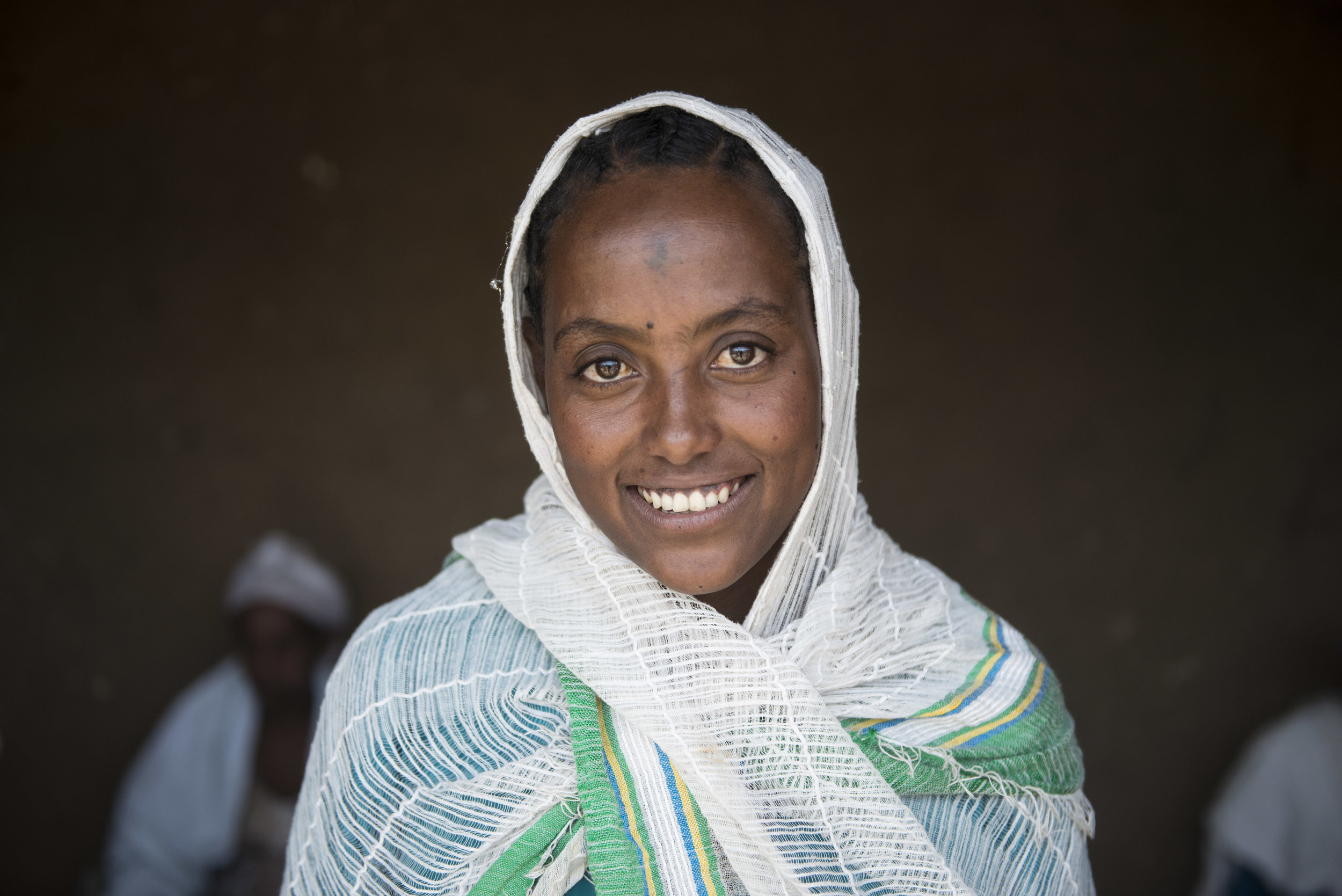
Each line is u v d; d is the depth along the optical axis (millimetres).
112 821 4426
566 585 1355
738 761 1247
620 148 1242
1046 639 4582
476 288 4543
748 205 1223
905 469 4559
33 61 4398
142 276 4473
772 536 1268
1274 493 4543
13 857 4418
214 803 3951
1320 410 4539
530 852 1275
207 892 3922
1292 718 4312
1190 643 4559
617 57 4461
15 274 4449
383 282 4531
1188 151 4480
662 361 1200
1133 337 4543
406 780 1327
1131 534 4566
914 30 4449
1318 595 4539
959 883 1228
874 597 1405
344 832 1347
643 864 1229
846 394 1368
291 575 4020
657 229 1189
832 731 1248
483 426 4570
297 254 4508
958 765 1323
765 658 1264
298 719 4012
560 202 1262
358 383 4547
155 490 4492
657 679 1264
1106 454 4562
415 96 4480
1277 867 4125
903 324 4539
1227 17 4430
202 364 4500
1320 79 4445
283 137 4473
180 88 4441
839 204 4500
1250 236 4500
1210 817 4352
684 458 1190
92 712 4465
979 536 4570
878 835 1231
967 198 4508
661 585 1307
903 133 4484
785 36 4449
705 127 1250
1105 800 4551
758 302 1203
